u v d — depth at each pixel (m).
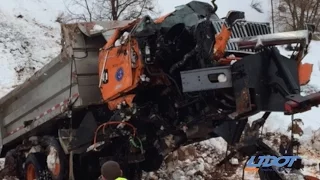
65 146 7.93
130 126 7.17
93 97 7.67
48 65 8.25
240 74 5.68
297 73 5.73
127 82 6.58
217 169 9.48
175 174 9.17
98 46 7.81
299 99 5.20
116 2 16.36
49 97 8.51
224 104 6.07
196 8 6.65
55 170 8.27
